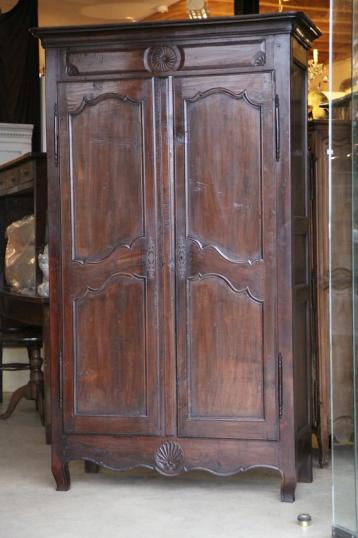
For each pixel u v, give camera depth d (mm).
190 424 4477
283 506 4348
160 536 3930
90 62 4578
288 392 4359
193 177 4484
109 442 4586
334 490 3854
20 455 5480
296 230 4527
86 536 3943
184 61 4461
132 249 4555
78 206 4625
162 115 4504
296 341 4492
